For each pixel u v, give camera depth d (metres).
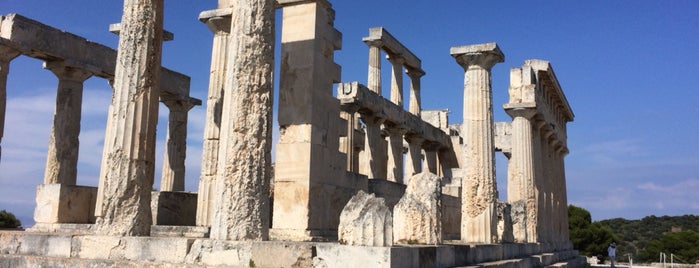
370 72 30.20
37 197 17.66
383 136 36.03
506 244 18.73
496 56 20.33
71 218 17.59
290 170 14.34
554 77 31.88
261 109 12.24
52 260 12.12
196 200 20.72
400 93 32.22
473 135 20.03
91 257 12.22
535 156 29.61
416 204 12.95
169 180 28.73
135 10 13.54
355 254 9.98
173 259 11.45
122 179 12.86
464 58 20.52
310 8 15.04
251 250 10.79
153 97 13.58
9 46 21.62
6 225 48.41
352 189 16.56
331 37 15.93
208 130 17.50
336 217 15.41
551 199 32.59
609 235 71.44
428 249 11.40
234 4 12.75
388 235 10.35
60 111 24.17
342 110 26.22
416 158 34.50
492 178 19.86
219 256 11.02
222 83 17.48
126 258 11.87
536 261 21.77
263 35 12.47
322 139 14.94
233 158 11.90
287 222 14.12
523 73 28.20
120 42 13.58
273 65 12.70
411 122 32.75
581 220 72.06
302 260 10.36
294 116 14.62
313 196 14.23
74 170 24.22
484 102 20.19
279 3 15.27
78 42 24.45
